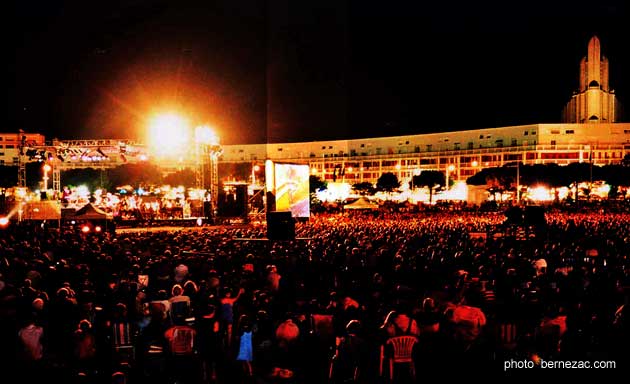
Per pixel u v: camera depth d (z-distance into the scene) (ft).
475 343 43.91
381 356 42.80
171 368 42.93
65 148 203.31
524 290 55.21
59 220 168.55
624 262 79.71
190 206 244.83
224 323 50.98
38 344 42.86
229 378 44.50
